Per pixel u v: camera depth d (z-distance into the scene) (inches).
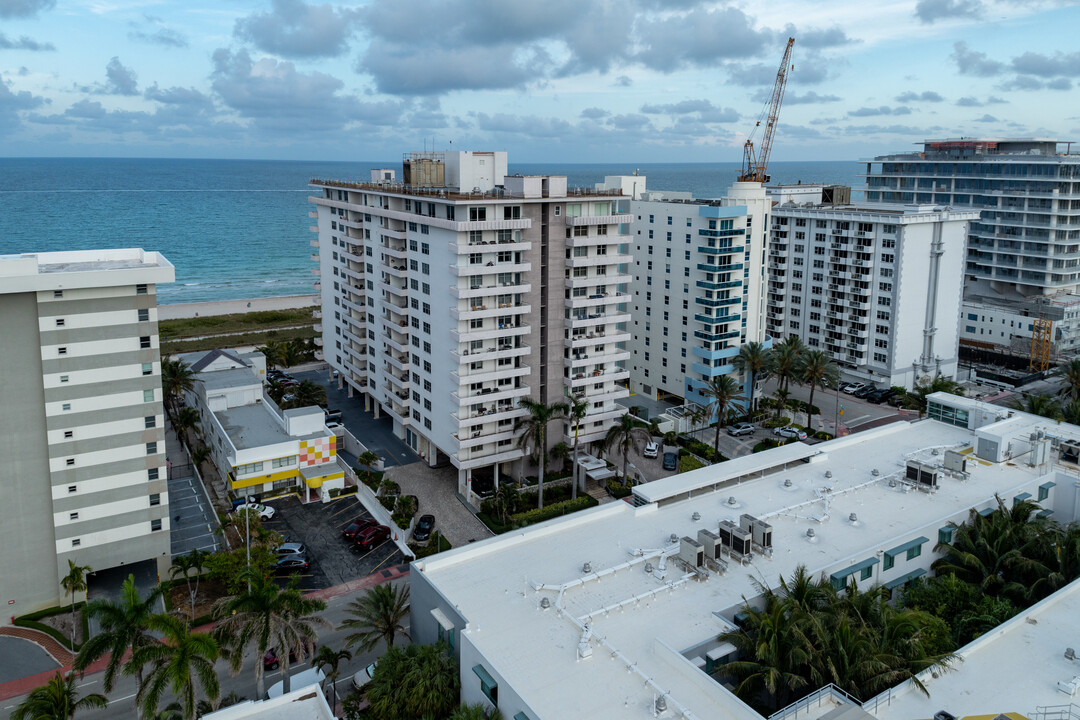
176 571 3132.4
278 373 5930.1
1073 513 2837.1
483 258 3622.0
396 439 4630.9
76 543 2928.2
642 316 5388.8
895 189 7549.2
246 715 1955.0
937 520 2556.6
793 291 6141.7
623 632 2046.0
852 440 3331.7
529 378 3882.9
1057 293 6555.1
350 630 2805.1
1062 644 2004.2
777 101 6072.8
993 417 3427.7
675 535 2503.7
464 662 2016.5
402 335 4311.0
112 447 2935.5
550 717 1723.7
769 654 1824.6
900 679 1843.0
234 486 3713.1
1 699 2459.4
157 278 2874.0
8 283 2620.6
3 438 2751.0
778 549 2443.4
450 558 2397.9
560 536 2564.0
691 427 4790.8
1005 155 6825.8
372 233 4544.8
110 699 2486.5
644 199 5349.4
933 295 5506.9
